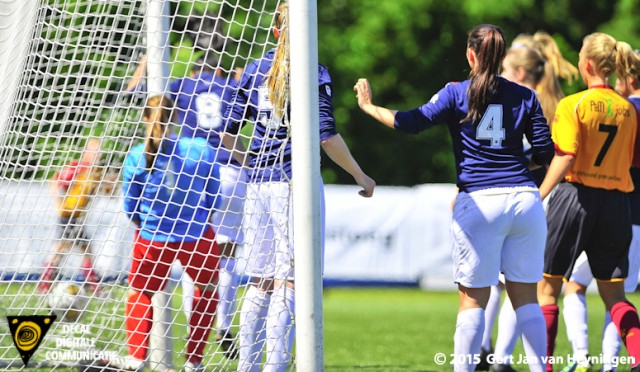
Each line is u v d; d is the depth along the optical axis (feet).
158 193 57.72
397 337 88.33
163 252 57.36
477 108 51.52
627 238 59.77
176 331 67.56
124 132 61.62
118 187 59.06
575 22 244.63
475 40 52.16
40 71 58.70
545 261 60.80
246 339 52.29
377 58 242.37
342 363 70.79
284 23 50.03
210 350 61.41
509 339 61.21
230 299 59.00
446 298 144.36
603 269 59.77
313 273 47.37
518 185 51.60
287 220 50.21
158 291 57.16
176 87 60.95
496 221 51.13
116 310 58.18
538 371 52.29
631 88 62.95
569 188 59.88
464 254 51.80
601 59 59.31
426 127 52.65
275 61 51.01
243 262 53.26
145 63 57.47
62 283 56.29
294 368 51.98
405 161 248.93
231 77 59.72
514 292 53.47
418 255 156.04
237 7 52.95
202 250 59.26
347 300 139.03
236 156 53.47
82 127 59.62
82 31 58.75
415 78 245.24
